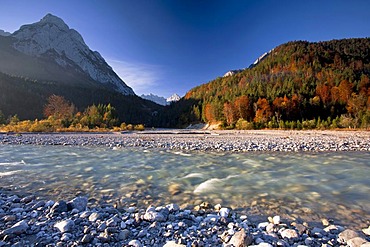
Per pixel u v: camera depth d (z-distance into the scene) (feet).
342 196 18.93
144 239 11.23
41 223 12.92
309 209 16.12
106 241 10.85
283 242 10.58
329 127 140.26
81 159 36.19
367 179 24.08
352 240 10.61
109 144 56.44
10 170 28.45
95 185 22.13
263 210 15.93
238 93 270.05
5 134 96.32
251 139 69.62
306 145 50.55
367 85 221.66
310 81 276.00
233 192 19.99
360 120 135.85
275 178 24.61
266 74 397.19
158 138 76.23
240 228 12.44
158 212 14.16
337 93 219.00
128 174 26.48
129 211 15.53
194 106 338.54
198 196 18.95
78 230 12.13
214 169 28.91
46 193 19.70
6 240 10.85
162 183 22.84
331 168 29.27
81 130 134.10
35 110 317.83
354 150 44.65
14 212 14.84
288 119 193.98
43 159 36.24
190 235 11.54
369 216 14.92
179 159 35.88
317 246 10.59
